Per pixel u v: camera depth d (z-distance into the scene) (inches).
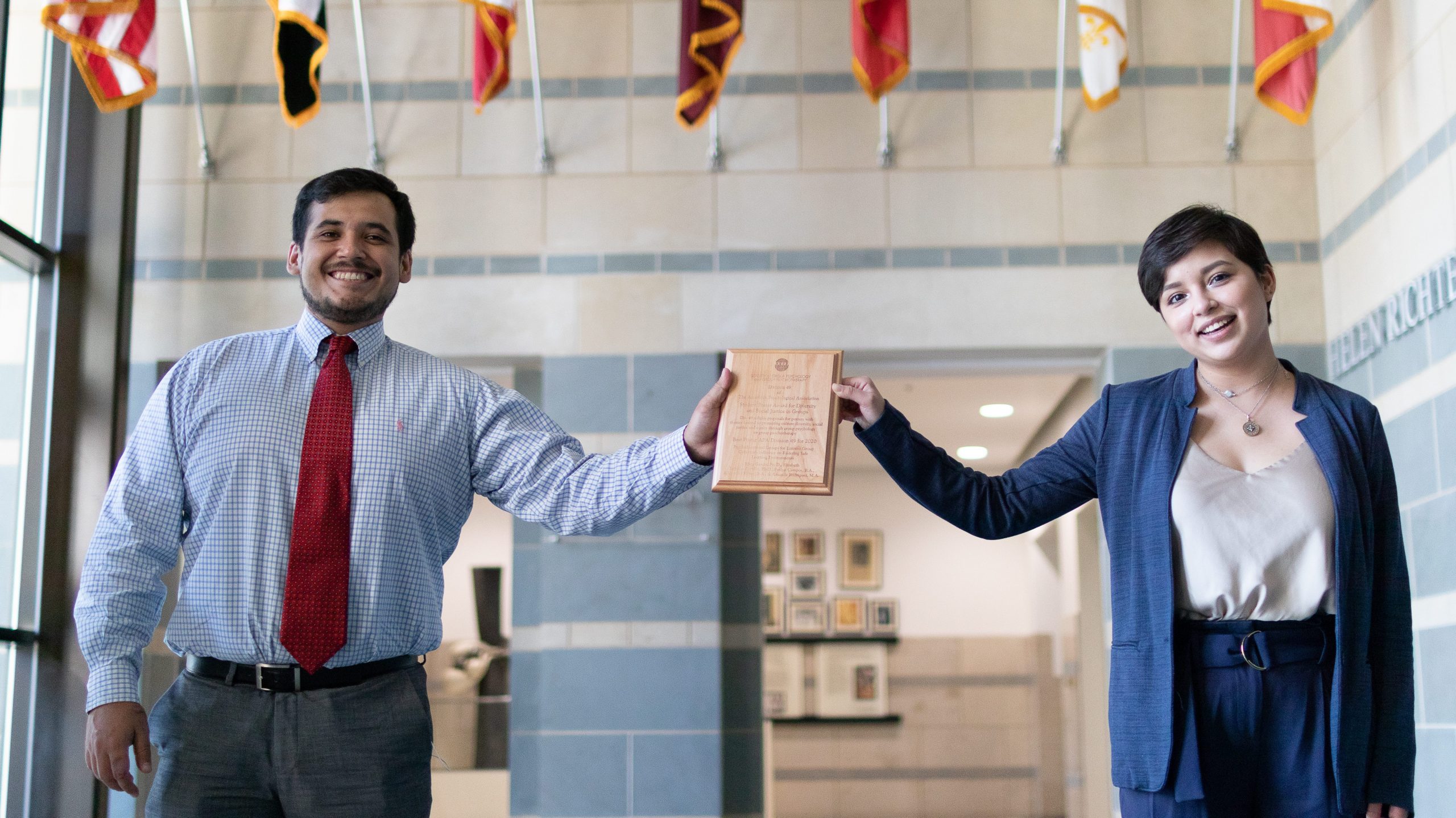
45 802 172.1
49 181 185.0
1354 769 73.9
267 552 79.7
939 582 378.6
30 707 173.6
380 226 86.0
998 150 189.9
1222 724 75.0
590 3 195.8
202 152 191.3
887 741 371.2
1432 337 147.7
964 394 280.4
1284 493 76.2
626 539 184.2
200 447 82.0
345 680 79.4
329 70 194.7
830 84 192.5
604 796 177.9
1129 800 77.7
